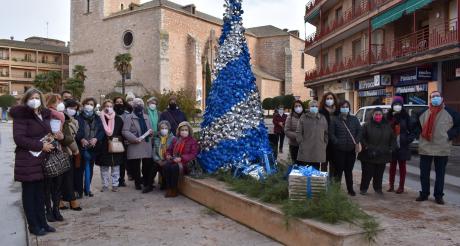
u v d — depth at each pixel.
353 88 27.72
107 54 54.72
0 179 10.31
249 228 6.00
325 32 30.66
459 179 10.48
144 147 8.84
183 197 8.19
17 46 74.44
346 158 8.35
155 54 49.59
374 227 4.62
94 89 56.09
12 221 6.56
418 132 8.25
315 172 5.64
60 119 6.21
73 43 58.59
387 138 8.25
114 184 8.86
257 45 68.44
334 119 8.27
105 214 6.86
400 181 8.67
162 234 5.74
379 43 25.09
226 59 8.38
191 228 6.02
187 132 8.37
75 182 8.07
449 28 18.70
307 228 4.84
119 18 53.34
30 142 5.47
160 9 49.38
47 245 5.32
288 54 65.50
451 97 18.69
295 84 67.75
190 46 53.34
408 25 23.05
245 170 7.55
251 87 8.32
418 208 7.31
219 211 6.87
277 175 6.57
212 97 8.44
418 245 5.32
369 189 9.13
